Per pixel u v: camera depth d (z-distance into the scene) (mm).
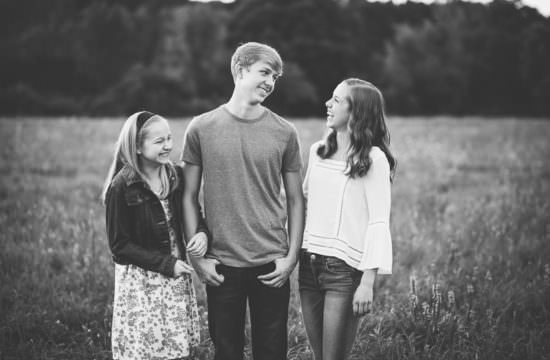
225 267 3064
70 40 57125
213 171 3062
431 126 22641
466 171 11961
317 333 3189
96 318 4102
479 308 4219
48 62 55438
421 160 13242
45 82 54938
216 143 3039
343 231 3053
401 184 9836
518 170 11781
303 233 3219
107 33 57375
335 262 3029
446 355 3596
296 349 3801
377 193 2992
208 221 3119
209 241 3119
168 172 3150
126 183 3023
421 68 56562
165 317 3111
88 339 3730
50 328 3900
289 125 3160
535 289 4527
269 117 3125
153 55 57625
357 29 60625
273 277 3066
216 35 55375
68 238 5766
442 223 6926
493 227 6180
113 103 49344
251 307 3193
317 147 3254
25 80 54250
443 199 8469
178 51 54344
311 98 52625
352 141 3012
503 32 57594
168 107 49250
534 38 55000
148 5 64438
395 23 64938
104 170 10797
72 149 13461
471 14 59688
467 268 5086
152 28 58344
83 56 56656
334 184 3098
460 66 56625
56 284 4613
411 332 3879
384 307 4270
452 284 4738
